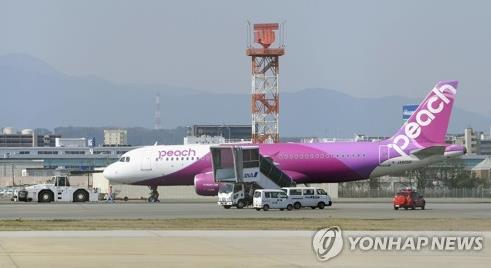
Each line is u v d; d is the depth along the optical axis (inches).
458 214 6378.0
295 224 5088.6
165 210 7126.0
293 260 3193.9
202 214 6387.8
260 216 6043.3
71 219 5713.6
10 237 4185.5
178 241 3956.7
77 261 3134.8
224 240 4010.8
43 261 3139.8
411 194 7283.5
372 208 7588.6
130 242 3907.5
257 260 3191.4
